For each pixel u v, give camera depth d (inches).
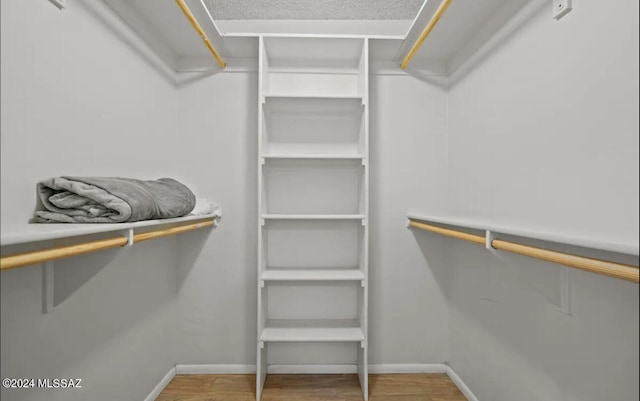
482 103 86.4
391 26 109.9
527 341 67.6
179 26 88.5
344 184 109.4
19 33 50.1
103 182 54.2
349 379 104.1
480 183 87.3
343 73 109.3
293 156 94.7
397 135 108.7
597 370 51.1
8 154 48.5
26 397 50.9
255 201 107.3
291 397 94.1
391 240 108.3
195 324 106.7
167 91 100.5
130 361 80.0
